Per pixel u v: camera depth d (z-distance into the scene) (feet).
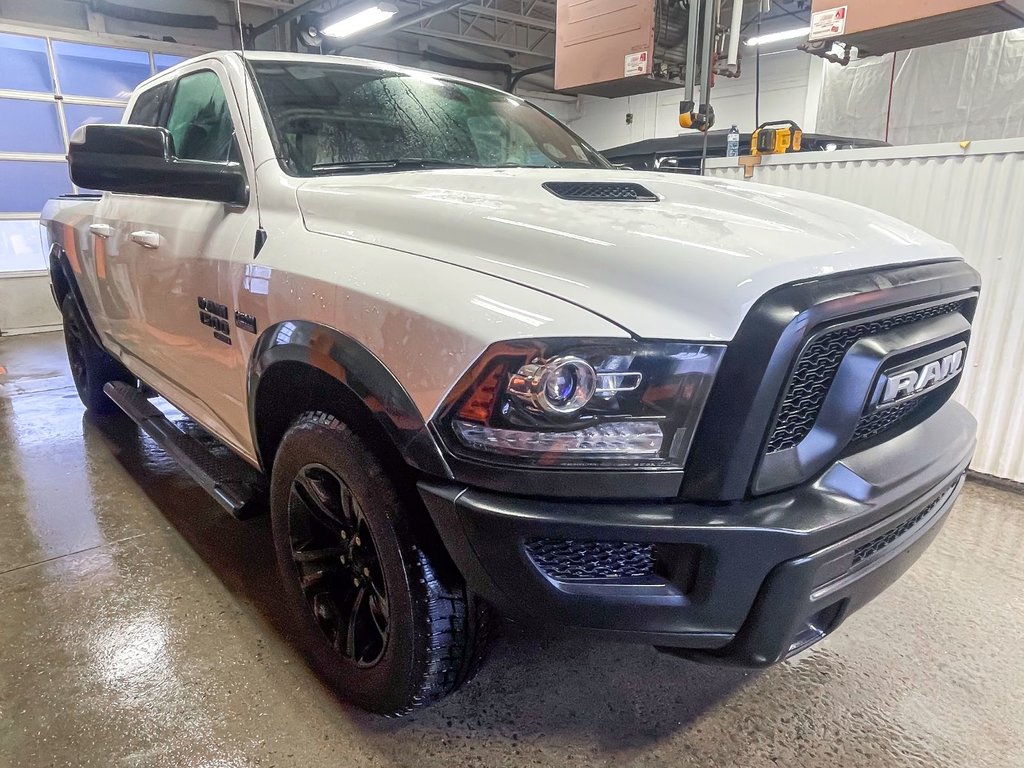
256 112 6.52
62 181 26.45
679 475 3.89
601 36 12.21
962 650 6.63
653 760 5.21
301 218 5.70
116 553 8.14
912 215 11.05
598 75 12.42
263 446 6.42
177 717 5.58
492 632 5.19
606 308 3.86
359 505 4.94
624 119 45.80
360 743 5.33
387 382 4.36
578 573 4.10
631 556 4.11
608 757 5.24
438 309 4.18
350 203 5.42
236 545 8.33
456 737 5.41
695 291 3.85
